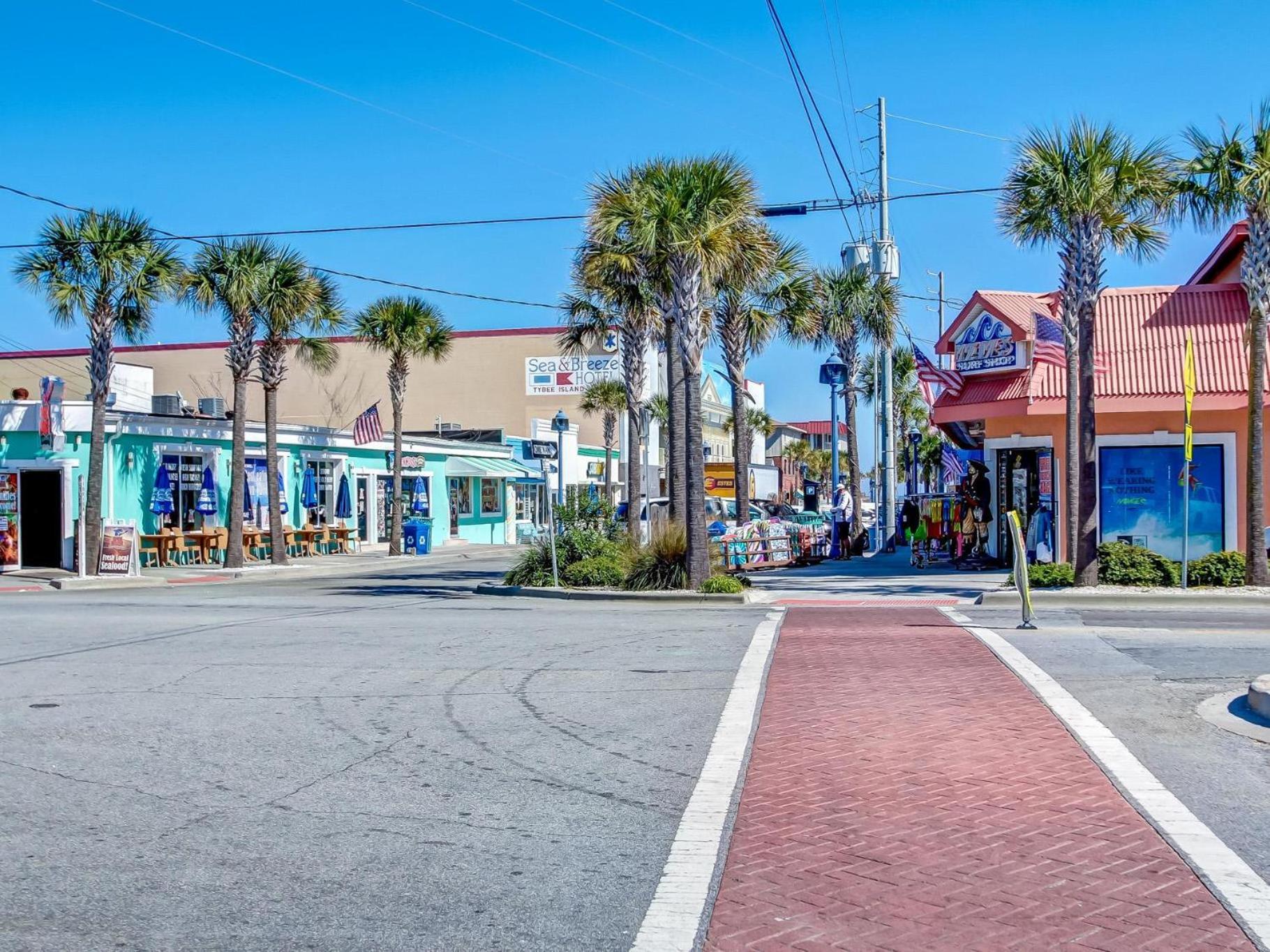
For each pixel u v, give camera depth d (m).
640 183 19.72
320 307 30.78
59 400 28.59
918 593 19.77
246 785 7.13
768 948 4.56
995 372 24.28
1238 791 6.75
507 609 18.09
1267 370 22.14
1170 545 22.80
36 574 27.98
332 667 11.62
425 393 62.53
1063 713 8.87
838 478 34.41
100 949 4.65
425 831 6.19
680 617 16.33
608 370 60.91
